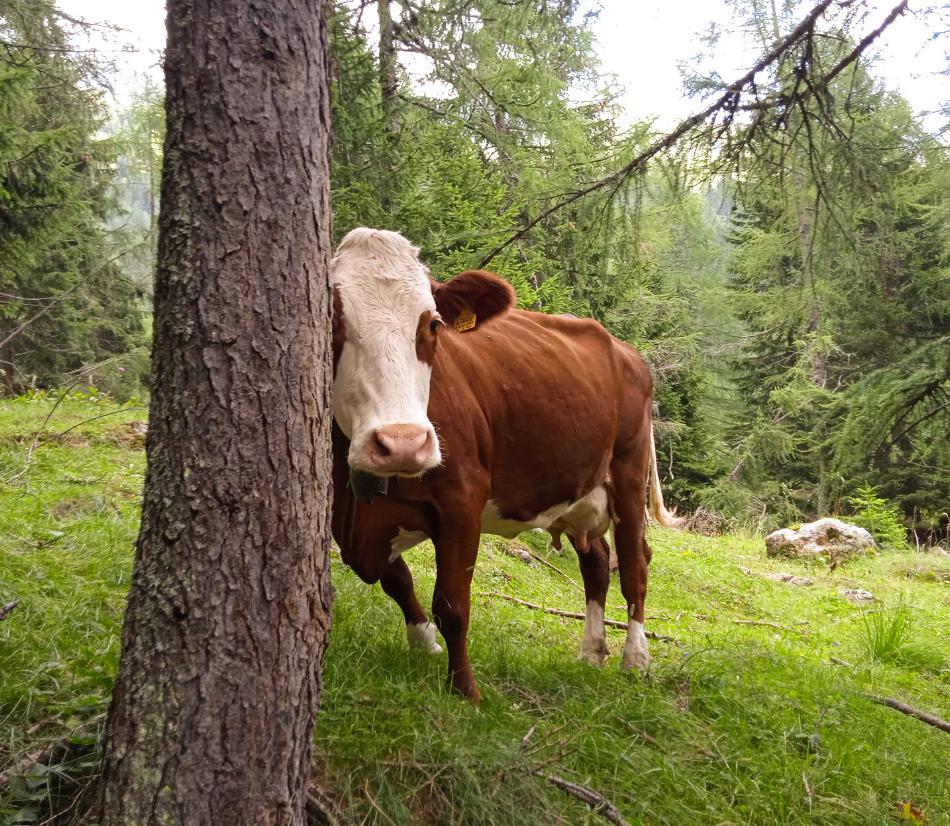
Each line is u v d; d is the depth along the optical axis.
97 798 2.76
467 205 9.08
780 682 5.93
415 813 3.24
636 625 5.89
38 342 15.95
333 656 4.20
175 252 2.62
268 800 2.64
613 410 5.84
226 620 2.58
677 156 6.59
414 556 8.10
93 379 16.33
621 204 6.95
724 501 19.25
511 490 5.07
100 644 4.20
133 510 6.86
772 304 10.13
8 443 8.48
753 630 8.52
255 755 2.62
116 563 5.39
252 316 2.62
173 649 2.57
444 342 4.69
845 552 12.97
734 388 27.56
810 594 10.63
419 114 10.82
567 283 10.73
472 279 4.44
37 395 11.69
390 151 9.09
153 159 21.47
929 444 6.91
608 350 6.06
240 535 2.60
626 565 6.00
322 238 2.80
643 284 14.99
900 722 5.71
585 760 3.95
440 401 4.37
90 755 3.18
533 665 5.17
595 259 8.09
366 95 8.94
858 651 8.10
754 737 4.84
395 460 3.57
